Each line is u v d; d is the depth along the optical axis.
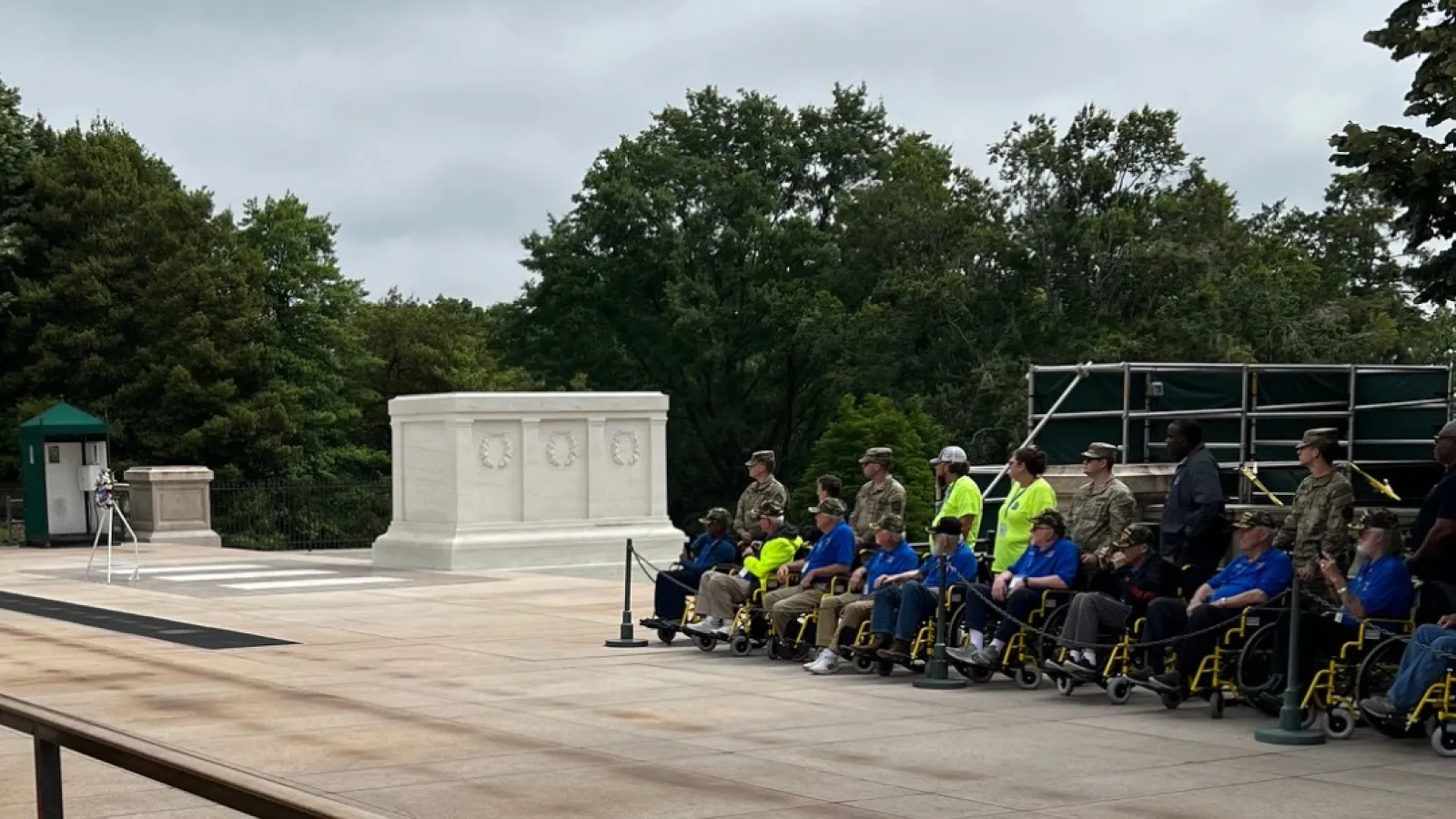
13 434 50.72
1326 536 11.67
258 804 3.93
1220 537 12.59
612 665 14.89
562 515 28.70
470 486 27.81
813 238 70.25
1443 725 9.98
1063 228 59.75
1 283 53.38
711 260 71.12
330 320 62.28
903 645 13.67
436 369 74.50
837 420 61.12
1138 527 12.51
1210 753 10.14
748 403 71.75
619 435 29.33
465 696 12.84
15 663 15.16
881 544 14.34
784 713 11.88
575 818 8.31
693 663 15.01
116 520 36.72
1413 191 14.31
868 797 8.78
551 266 71.12
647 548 29.20
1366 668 10.45
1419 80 14.17
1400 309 62.53
